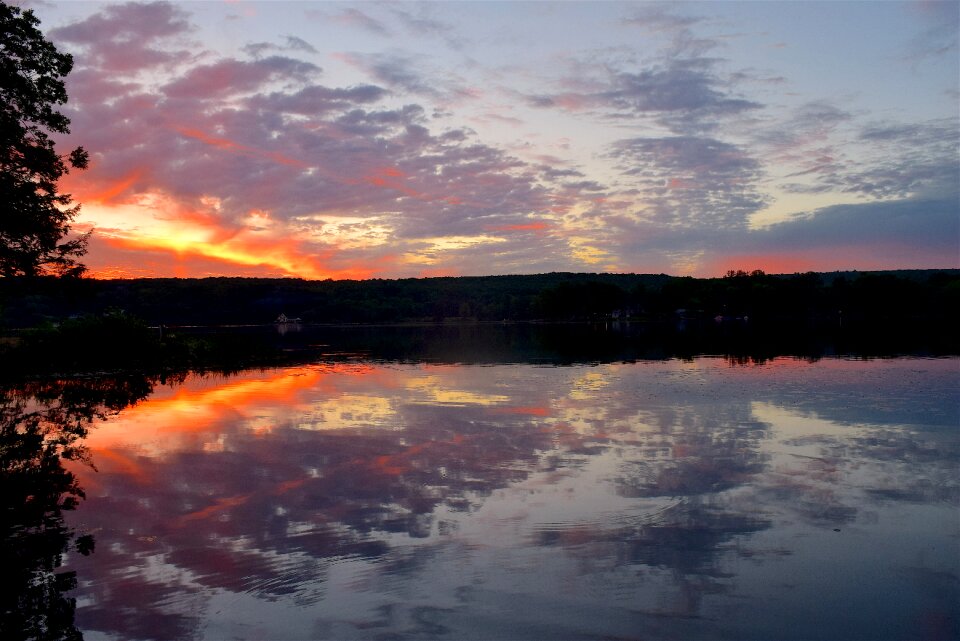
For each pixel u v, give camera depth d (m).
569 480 10.52
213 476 11.04
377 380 25.12
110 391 22.75
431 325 123.88
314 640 5.80
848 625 6.05
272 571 7.20
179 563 7.44
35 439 14.28
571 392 20.61
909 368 26.56
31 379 26.84
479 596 6.59
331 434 14.39
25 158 23.78
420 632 5.92
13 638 5.87
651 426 14.86
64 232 24.98
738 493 9.81
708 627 6.01
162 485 10.55
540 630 5.95
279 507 9.36
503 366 30.23
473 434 14.17
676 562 7.39
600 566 7.27
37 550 7.86
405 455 12.30
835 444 12.92
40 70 24.27
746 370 26.86
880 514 8.89
